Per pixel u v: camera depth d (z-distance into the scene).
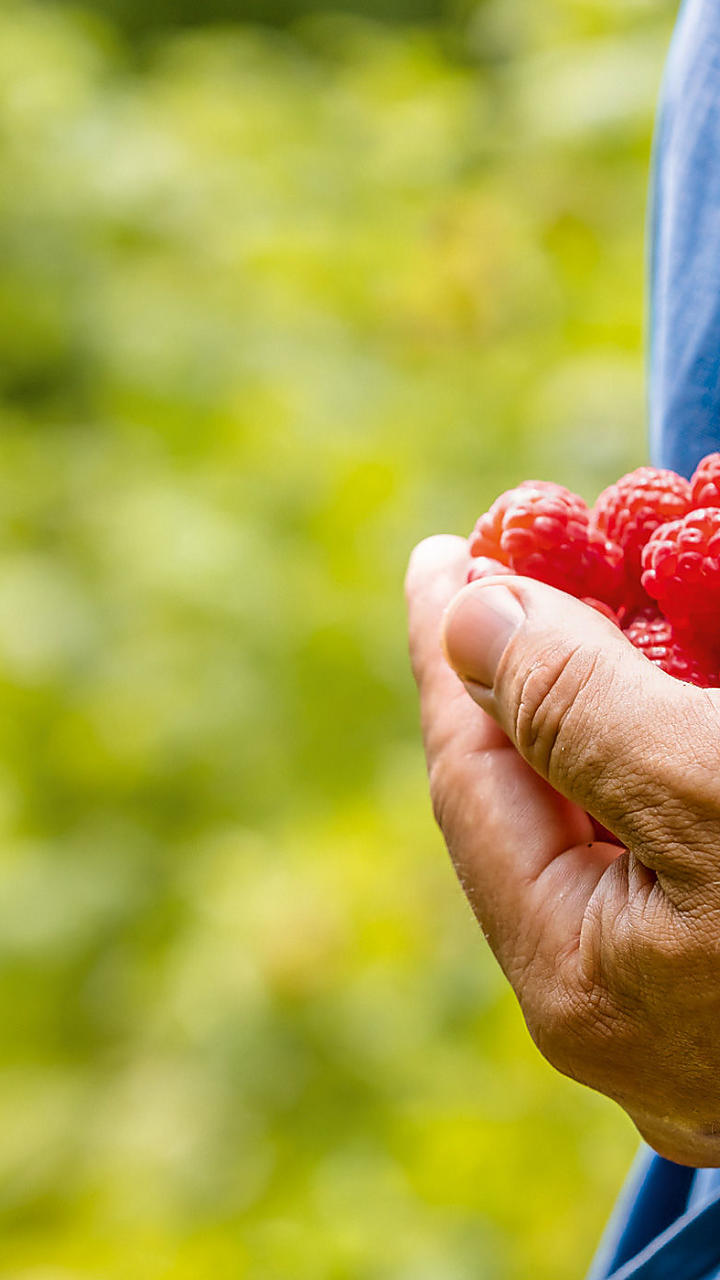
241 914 1.59
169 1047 1.72
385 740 1.81
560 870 0.77
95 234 2.11
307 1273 1.41
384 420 1.80
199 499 1.91
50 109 2.15
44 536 2.05
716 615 0.76
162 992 1.74
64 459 2.09
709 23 0.82
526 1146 1.40
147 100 2.31
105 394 2.14
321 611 1.79
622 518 0.77
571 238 1.68
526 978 0.77
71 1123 1.73
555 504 0.77
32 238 2.12
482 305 1.68
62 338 2.14
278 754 1.84
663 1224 0.84
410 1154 1.45
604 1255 0.86
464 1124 1.42
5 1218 1.66
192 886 1.83
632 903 0.75
